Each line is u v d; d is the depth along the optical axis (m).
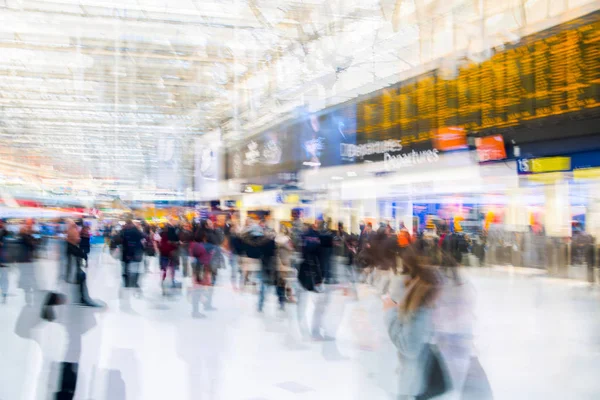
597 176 16.56
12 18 25.31
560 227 18.70
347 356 7.34
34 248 20.61
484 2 18.53
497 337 8.51
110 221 38.84
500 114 18.36
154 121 43.50
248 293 14.14
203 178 35.31
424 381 3.66
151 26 25.80
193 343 8.16
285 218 27.22
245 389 5.91
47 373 6.47
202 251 11.73
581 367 6.74
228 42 26.81
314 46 24.77
